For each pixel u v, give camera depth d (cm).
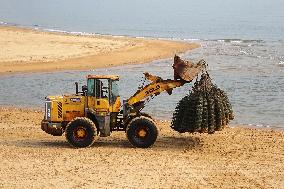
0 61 5322
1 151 2131
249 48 7169
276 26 12712
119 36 9100
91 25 12825
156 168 1903
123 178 1788
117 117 2209
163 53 6316
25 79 4453
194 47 7181
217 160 2022
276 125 2742
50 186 1708
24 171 1862
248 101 3422
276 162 2000
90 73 4806
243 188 1706
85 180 1766
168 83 2197
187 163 1972
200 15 18762
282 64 5328
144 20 15512
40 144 2266
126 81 4316
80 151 2119
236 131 2555
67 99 2200
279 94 3672
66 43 6700
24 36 7206
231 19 16138
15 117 2902
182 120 2177
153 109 3178
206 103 2144
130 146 2217
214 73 4731
